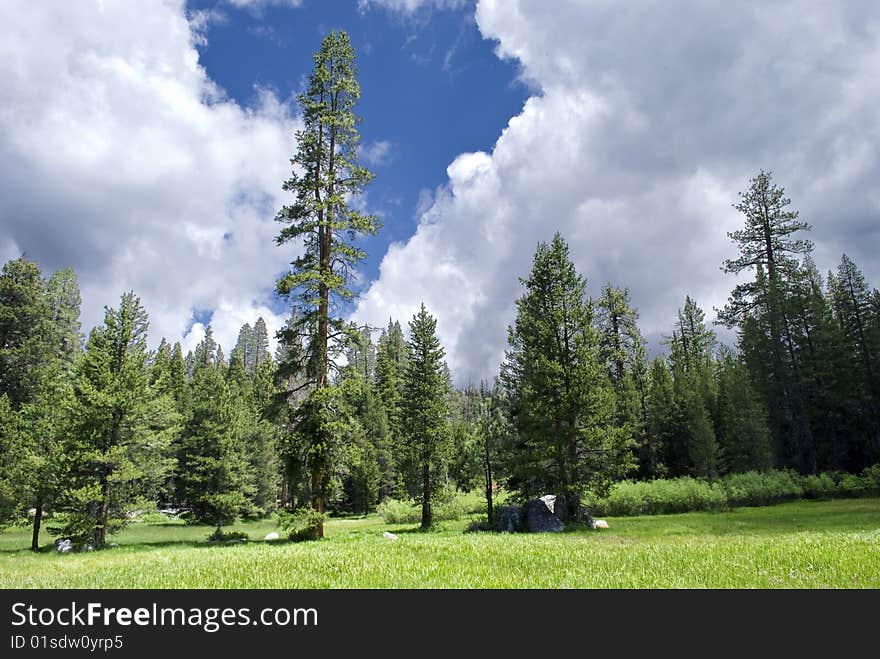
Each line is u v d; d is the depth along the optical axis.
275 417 23.42
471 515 47.88
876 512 28.08
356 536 23.25
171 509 65.12
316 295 23.55
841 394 47.53
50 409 33.88
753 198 51.78
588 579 9.38
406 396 40.22
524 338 33.56
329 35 27.53
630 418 48.41
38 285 53.09
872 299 50.41
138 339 30.80
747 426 46.16
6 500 33.88
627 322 50.19
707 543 14.66
